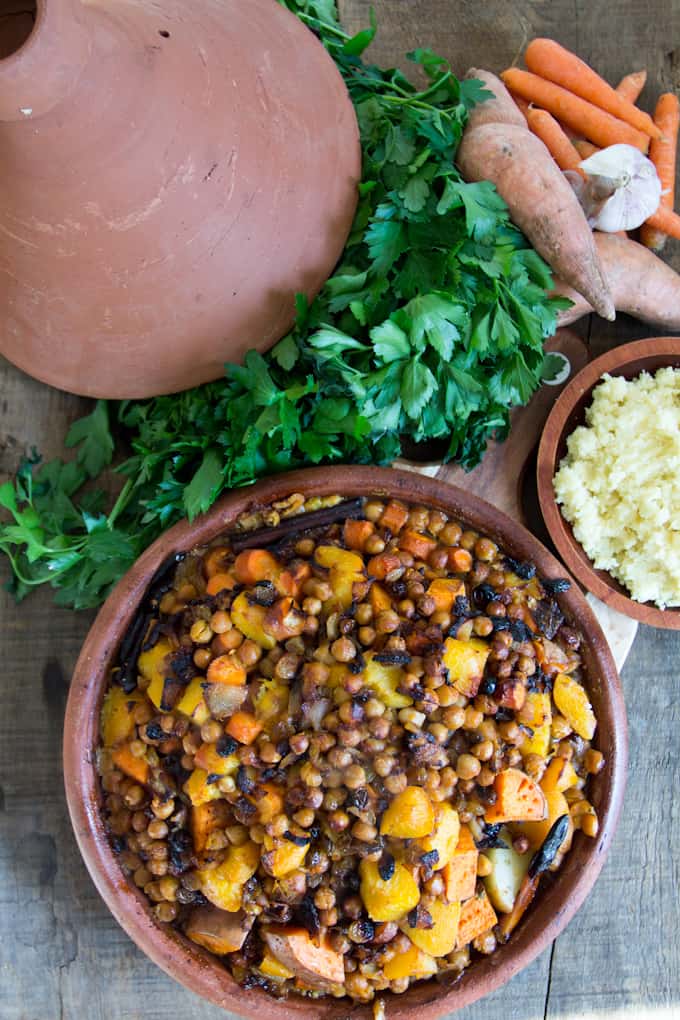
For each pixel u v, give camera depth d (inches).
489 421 34.4
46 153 27.5
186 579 32.2
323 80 31.7
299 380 33.2
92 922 36.5
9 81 25.8
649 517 35.7
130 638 31.8
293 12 34.1
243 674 30.6
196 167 29.1
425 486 32.3
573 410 36.4
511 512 37.3
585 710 31.8
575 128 37.6
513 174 33.3
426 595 31.0
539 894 32.1
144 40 28.1
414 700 29.9
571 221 33.4
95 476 36.2
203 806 30.4
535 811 30.5
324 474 32.1
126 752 31.1
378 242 32.0
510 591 32.1
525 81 37.1
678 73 38.4
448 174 32.2
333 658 30.4
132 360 31.6
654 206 35.8
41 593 36.4
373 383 31.7
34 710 36.4
